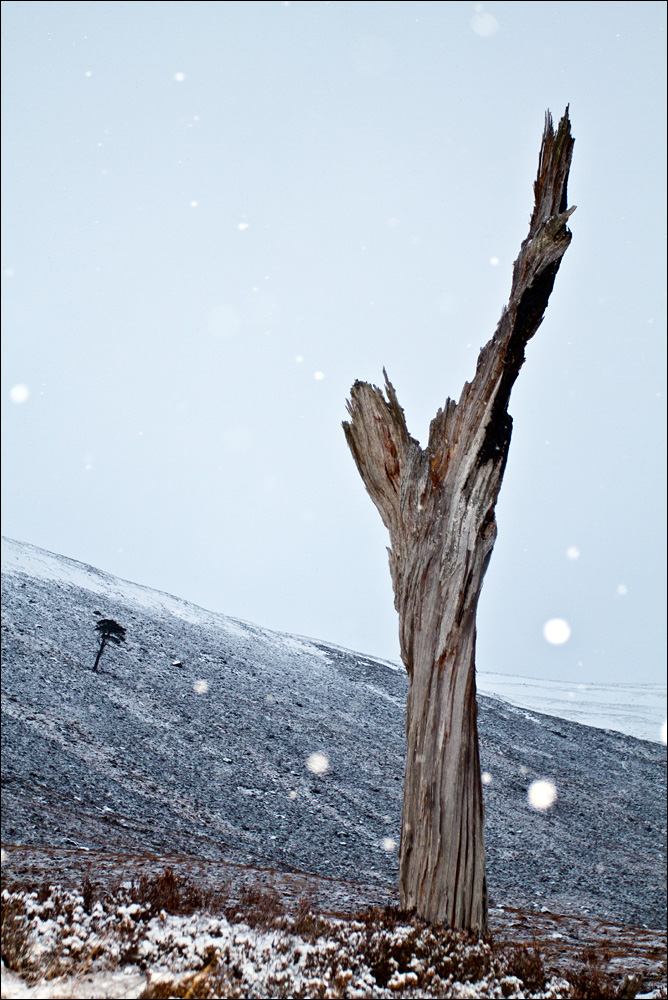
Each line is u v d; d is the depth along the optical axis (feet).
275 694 227.20
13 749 119.03
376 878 110.11
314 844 122.01
